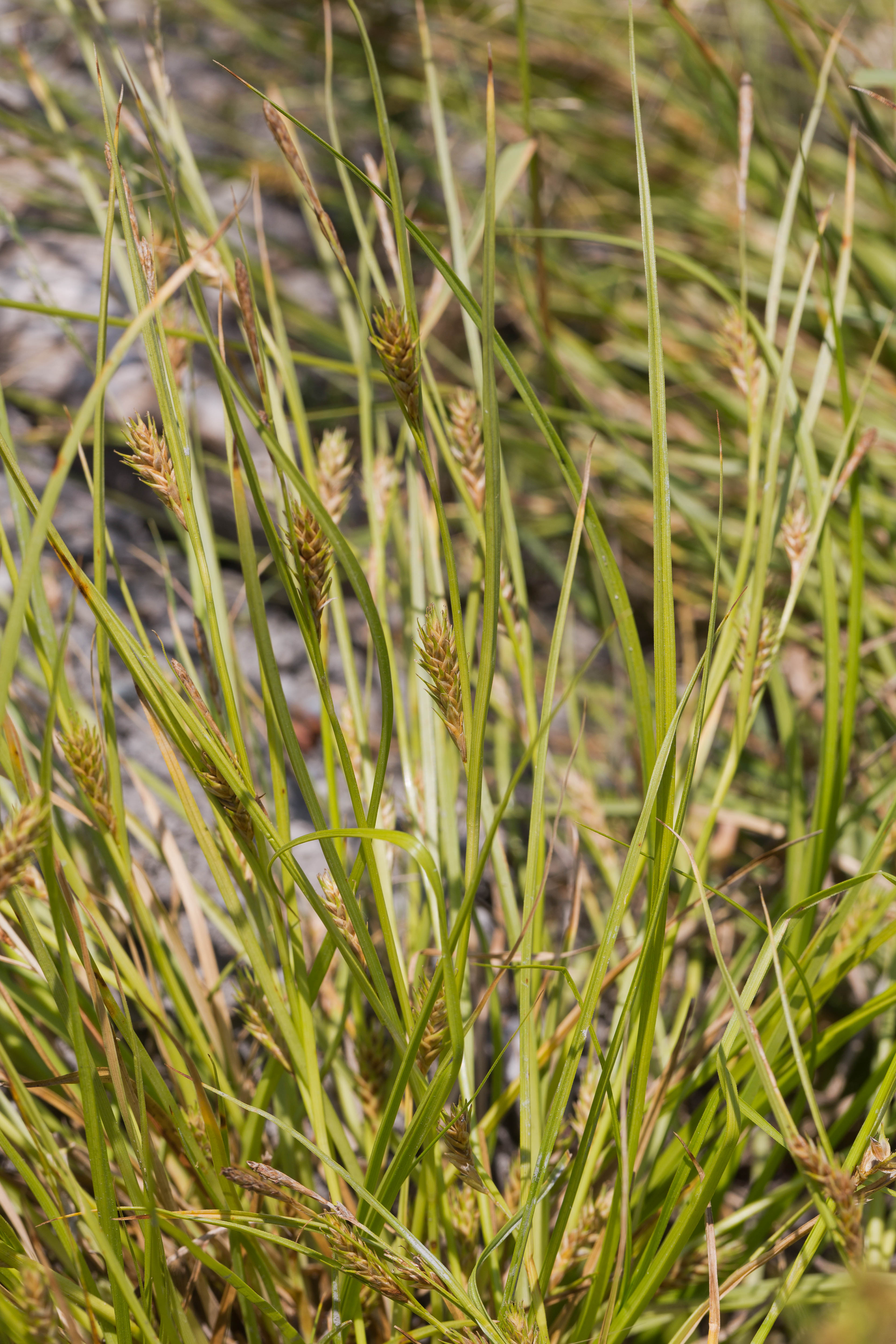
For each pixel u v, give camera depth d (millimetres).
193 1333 680
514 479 1200
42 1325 636
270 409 670
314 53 1499
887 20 1736
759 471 830
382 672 641
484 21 1528
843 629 973
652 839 694
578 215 1501
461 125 1566
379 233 1406
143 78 1385
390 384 639
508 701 844
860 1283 602
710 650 661
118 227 785
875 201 1422
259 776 776
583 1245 697
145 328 659
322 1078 711
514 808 861
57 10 1351
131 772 761
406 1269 657
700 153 1552
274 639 998
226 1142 688
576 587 1086
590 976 667
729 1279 682
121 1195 712
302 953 678
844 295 758
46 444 1037
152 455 658
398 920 769
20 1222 688
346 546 631
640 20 1638
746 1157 777
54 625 681
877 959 807
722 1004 761
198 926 740
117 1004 692
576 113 1550
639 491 1154
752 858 917
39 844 627
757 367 741
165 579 862
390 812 708
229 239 1226
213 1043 726
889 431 1117
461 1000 693
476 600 767
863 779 906
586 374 1240
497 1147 768
